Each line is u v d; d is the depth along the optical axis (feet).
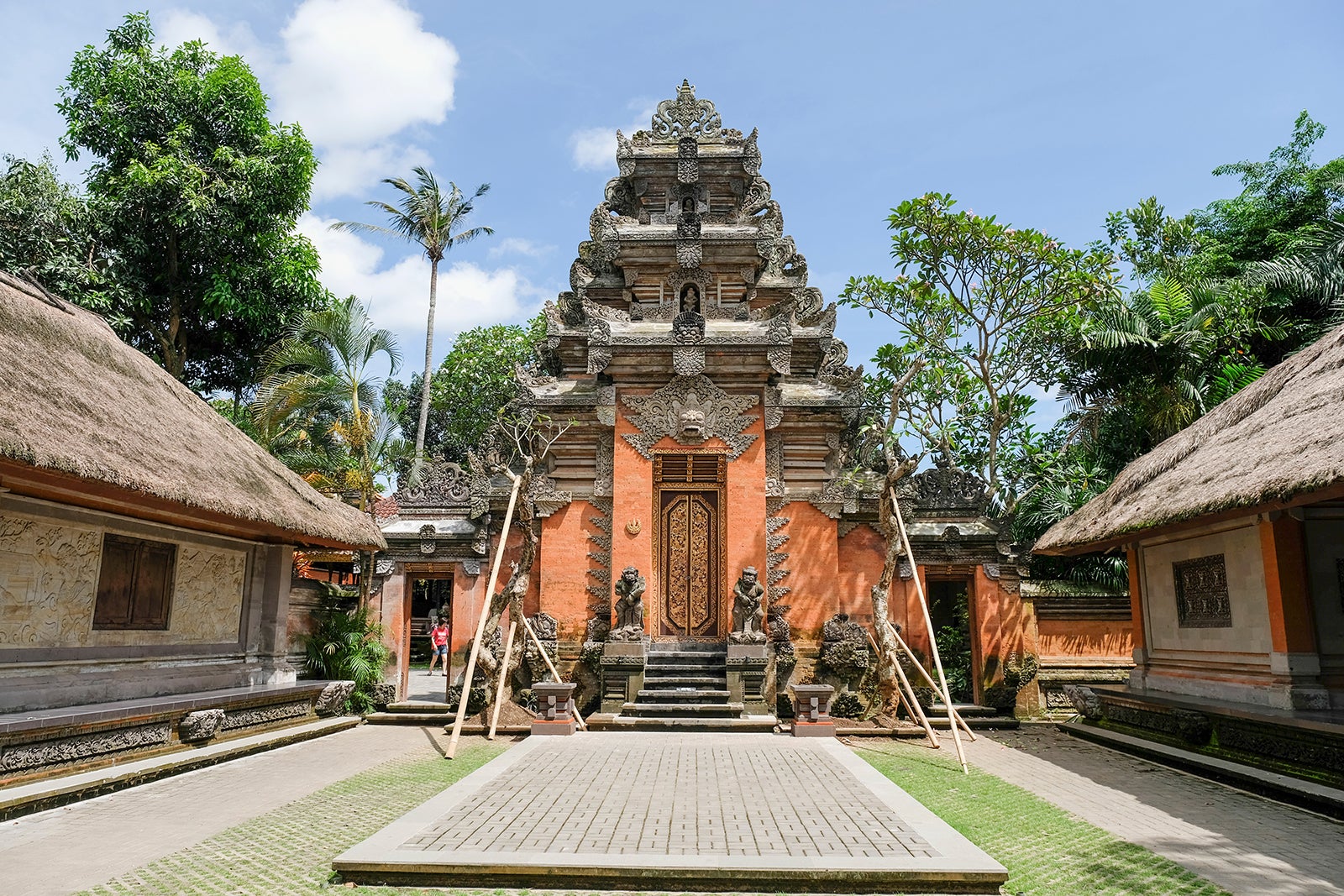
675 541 57.31
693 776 34.42
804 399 58.03
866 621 56.44
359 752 43.06
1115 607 57.16
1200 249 76.48
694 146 63.21
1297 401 40.04
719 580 56.49
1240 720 37.73
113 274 68.74
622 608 52.19
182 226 69.77
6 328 35.40
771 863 22.54
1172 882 23.07
